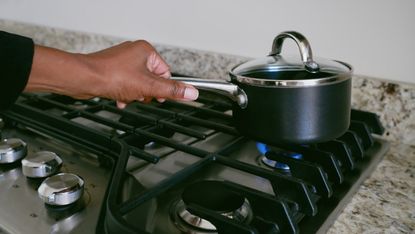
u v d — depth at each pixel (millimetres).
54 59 435
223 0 831
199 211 394
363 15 688
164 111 708
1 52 398
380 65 698
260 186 539
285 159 504
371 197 504
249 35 822
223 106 753
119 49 499
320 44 746
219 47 870
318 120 471
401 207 481
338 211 462
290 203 434
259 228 402
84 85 461
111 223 384
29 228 427
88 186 510
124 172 482
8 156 542
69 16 1106
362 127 625
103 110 732
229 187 438
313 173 483
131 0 967
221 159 515
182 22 905
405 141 673
